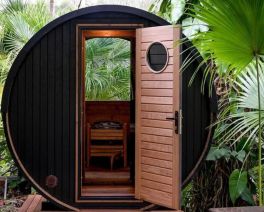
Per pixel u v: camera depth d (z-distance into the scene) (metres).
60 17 4.35
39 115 4.43
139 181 4.52
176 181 4.21
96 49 7.29
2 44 8.02
